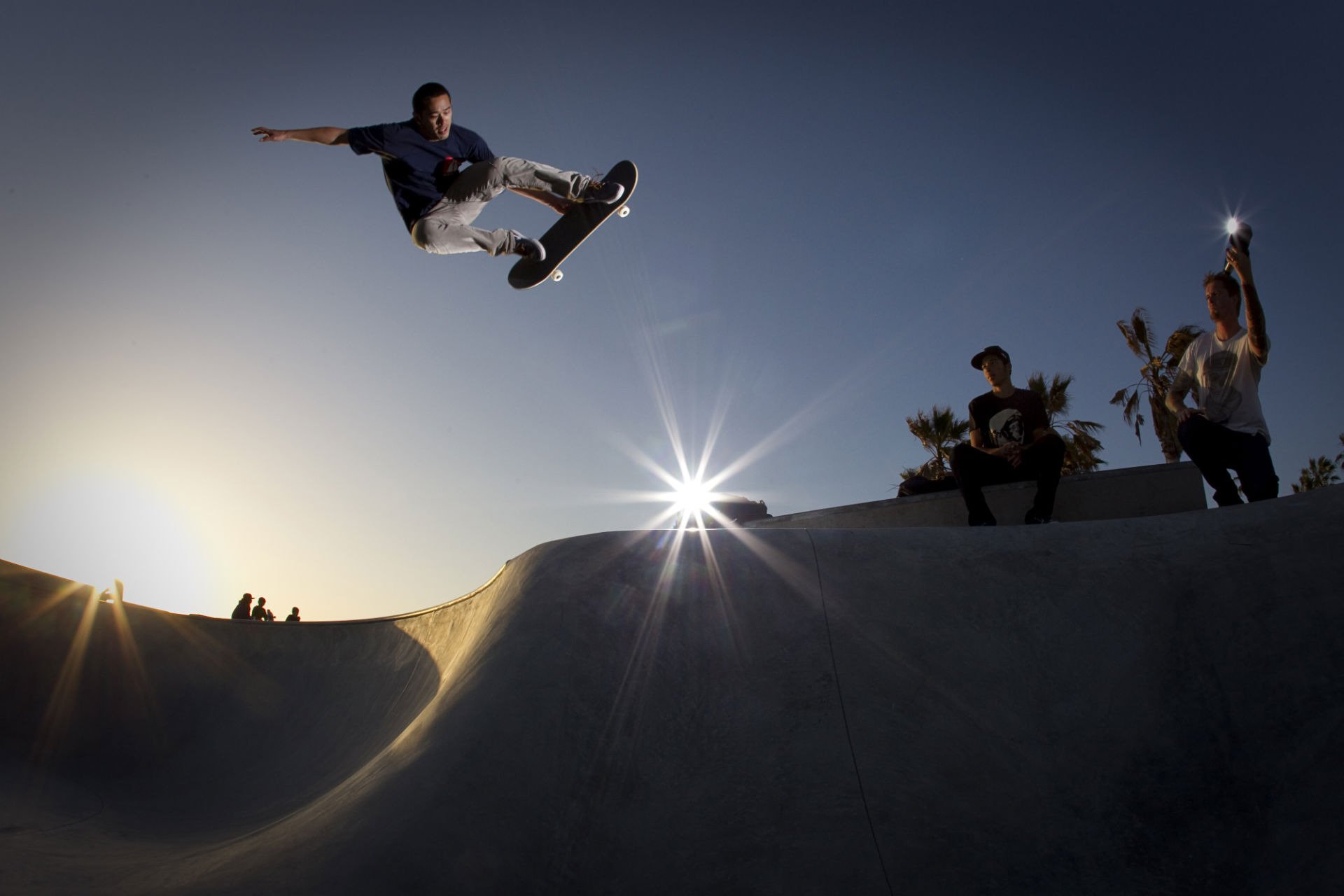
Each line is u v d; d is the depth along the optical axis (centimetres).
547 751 453
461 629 808
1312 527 491
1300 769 375
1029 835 389
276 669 1000
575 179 542
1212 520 535
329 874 378
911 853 382
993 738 444
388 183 528
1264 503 531
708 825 417
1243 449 571
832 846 390
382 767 504
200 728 934
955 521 741
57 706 900
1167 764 410
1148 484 697
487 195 528
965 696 470
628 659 513
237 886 384
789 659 509
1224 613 468
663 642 525
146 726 923
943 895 360
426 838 396
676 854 404
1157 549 532
